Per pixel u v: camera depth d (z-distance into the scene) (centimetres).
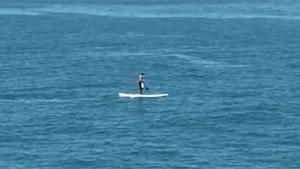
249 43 18562
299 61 15512
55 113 10838
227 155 8806
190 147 9112
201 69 14475
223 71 14250
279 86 12756
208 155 8806
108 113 10825
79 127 10038
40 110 11031
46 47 17838
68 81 13288
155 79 13475
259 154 8844
